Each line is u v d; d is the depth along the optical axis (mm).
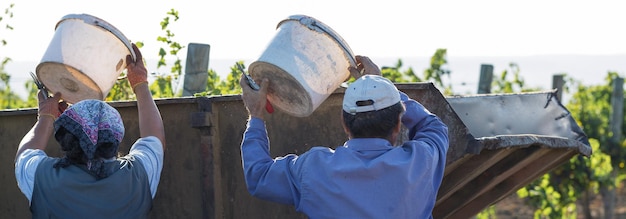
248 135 3457
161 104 4234
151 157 3502
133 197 3342
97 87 3717
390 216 3178
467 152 3875
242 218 4172
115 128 3334
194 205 4234
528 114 4785
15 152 4668
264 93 3518
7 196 4723
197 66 6445
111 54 3717
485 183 4719
